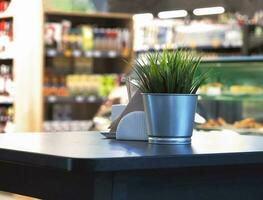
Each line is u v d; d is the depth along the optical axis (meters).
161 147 2.01
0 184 2.10
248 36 6.84
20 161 1.84
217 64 5.38
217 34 7.21
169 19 7.49
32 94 5.54
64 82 7.29
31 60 5.52
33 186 1.97
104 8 7.07
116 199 1.77
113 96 5.93
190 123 2.15
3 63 5.72
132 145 2.06
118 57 7.73
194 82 2.15
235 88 5.38
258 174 2.10
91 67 7.82
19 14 5.41
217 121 5.29
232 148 2.04
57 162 1.69
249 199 2.08
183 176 1.91
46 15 7.47
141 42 7.35
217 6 6.11
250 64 5.29
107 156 1.70
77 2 7.19
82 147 1.96
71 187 1.83
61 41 7.14
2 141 2.15
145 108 2.16
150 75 2.12
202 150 1.95
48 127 7.02
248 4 6.23
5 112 5.54
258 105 5.29
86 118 7.77
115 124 2.34
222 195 2.01
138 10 6.71
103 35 7.44
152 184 1.84
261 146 2.13
